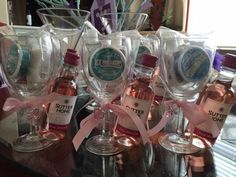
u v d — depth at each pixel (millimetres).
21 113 488
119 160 374
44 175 342
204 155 389
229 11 1539
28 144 404
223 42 1519
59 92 418
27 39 385
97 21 617
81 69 410
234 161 376
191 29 1604
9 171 377
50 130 433
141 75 402
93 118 406
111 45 375
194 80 382
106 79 380
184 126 425
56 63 434
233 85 411
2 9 1215
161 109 489
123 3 688
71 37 539
